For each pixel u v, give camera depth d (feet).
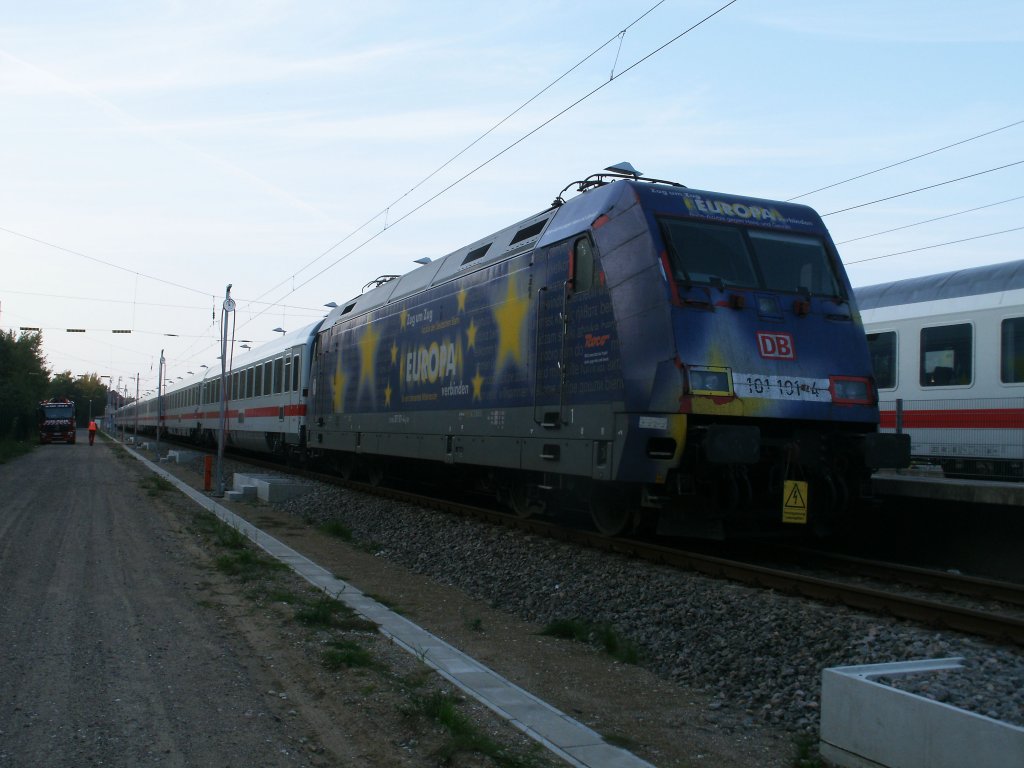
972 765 13.20
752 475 31.68
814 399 30.58
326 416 68.33
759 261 32.14
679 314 29.48
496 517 43.65
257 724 16.94
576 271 34.60
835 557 31.55
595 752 16.22
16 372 179.42
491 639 26.05
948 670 16.33
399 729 16.85
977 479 45.27
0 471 85.30
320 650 22.25
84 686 18.88
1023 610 24.54
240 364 108.17
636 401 30.01
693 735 17.90
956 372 48.01
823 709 16.02
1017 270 46.83
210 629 24.20
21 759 14.85
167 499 60.54
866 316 53.83
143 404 254.06
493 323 41.32
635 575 29.96
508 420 39.14
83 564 33.37
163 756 15.20
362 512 51.75
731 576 28.81
